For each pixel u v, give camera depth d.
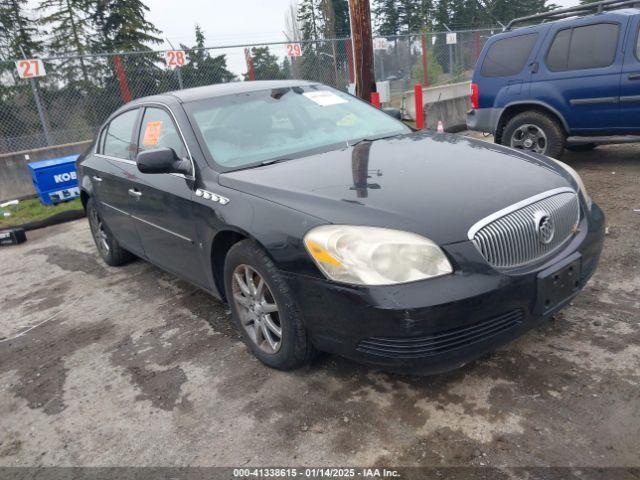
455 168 2.84
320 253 2.39
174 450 2.46
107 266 5.33
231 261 2.97
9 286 5.10
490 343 2.35
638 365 2.63
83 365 3.37
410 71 15.73
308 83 4.33
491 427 2.33
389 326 2.23
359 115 4.07
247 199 2.84
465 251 2.27
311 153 3.42
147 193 3.78
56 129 10.05
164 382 3.04
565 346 2.86
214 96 3.80
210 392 2.87
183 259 3.62
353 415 2.53
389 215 2.37
